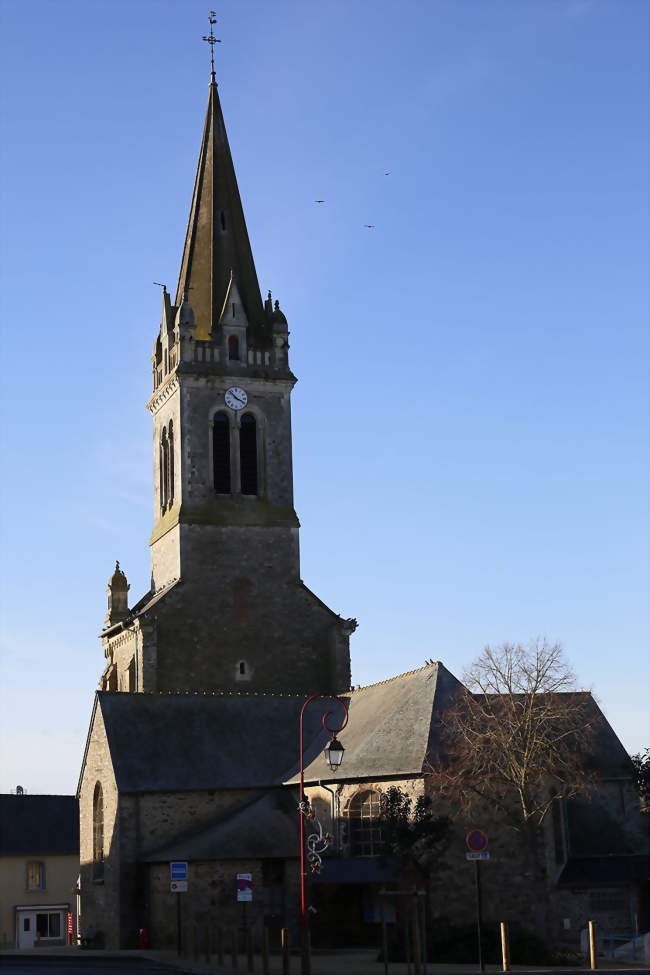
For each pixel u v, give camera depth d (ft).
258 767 235.40
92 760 243.81
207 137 300.40
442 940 180.24
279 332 287.89
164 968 170.71
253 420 284.20
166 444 289.12
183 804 227.61
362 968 163.32
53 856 336.08
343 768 210.59
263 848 210.18
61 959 197.77
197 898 205.57
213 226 293.43
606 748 216.33
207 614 269.23
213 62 306.14
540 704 194.29
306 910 151.12
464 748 191.83
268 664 271.28
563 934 198.39
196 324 287.07
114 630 282.97
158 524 288.92
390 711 218.18
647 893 202.18
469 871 193.57
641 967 164.25
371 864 197.98
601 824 207.62
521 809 197.06
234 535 274.98
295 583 276.62
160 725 238.68
